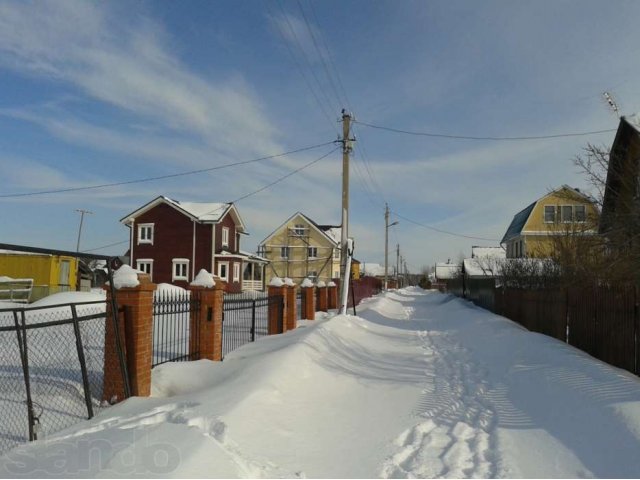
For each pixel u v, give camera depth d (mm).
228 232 42094
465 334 15453
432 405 6922
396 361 10750
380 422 6066
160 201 38500
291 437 5230
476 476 4531
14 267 27828
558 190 14734
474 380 8758
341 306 19406
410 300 48438
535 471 4641
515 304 18312
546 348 9758
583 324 10922
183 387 7047
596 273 11797
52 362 7969
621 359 9078
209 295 8812
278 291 14156
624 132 14180
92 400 6199
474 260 44125
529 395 7203
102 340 9867
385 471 4605
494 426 6070
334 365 8977
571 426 5660
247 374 6969
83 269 33469
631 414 5457
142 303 6430
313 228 53750
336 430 5652
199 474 3605
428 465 4773
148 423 4863
